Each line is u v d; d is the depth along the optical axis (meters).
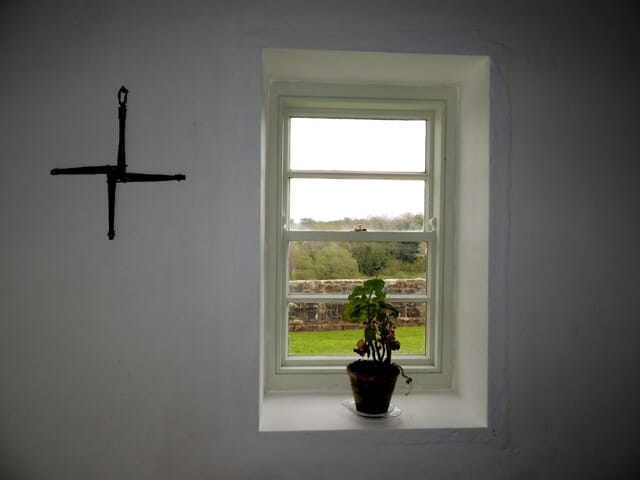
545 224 1.60
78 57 1.51
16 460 1.50
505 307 1.59
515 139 1.60
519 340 1.59
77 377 1.51
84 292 1.51
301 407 1.75
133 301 1.52
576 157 1.61
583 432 1.61
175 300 1.52
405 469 1.56
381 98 1.90
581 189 1.61
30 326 1.50
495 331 1.59
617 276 1.62
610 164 1.62
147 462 1.51
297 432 1.54
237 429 1.52
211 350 1.52
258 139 1.54
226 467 1.52
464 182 1.83
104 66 1.52
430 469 1.57
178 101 1.53
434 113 1.97
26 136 1.50
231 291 1.53
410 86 1.91
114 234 1.51
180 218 1.52
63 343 1.51
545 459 1.60
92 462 1.50
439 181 1.93
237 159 1.53
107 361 1.51
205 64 1.53
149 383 1.52
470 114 1.78
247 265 1.53
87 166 1.51
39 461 1.50
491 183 1.59
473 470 1.58
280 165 1.89
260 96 1.54
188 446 1.52
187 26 1.53
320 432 1.54
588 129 1.61
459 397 1.85
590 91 1.61
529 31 1.60
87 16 1.52
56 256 1.51
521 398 1.59
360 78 1.84
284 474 1.53
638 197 1.63
